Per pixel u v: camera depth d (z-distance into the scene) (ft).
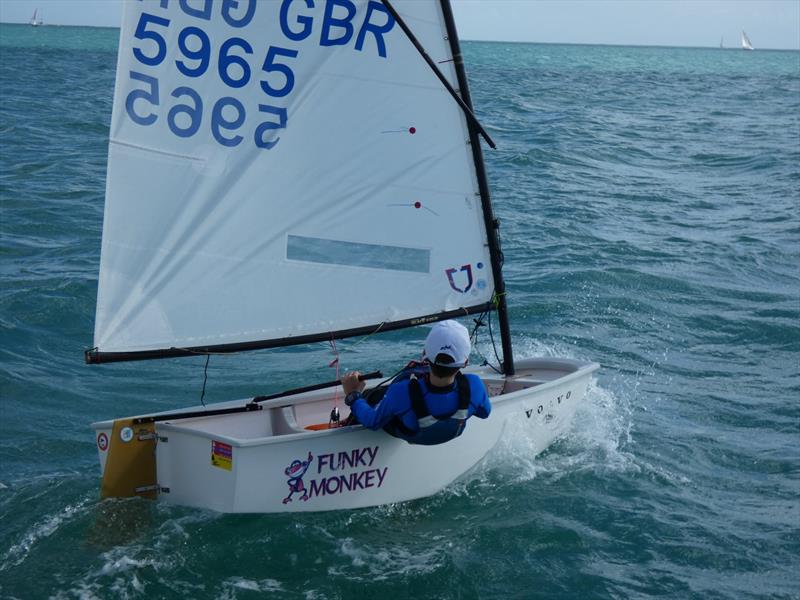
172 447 18.40
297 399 21.17
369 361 29.25
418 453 19.49
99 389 26.45
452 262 20.81
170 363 28.76
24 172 57.11
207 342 19.29
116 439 18.07
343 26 19.12
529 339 31.42
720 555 18.22
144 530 17.93
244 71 18.75
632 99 142.92
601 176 65.26
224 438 17.54
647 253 42.70
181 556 17.25
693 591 16.99
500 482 20.81
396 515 19.24
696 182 64.39
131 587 16.38
